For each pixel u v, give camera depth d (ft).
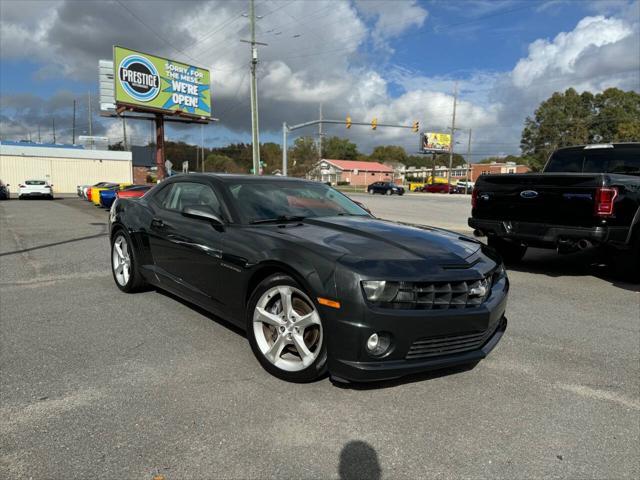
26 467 7.08
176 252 13.70
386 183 168.55
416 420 8.80
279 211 12.91
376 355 8.86
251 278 10.77
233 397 9.43
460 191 213.46
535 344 13.16
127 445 7.72
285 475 7.07
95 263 23.71
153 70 109.81
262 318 10.43
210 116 122.31
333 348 9.02
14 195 123.34
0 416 8.55
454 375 10.89
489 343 10.37
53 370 10.59
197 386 9.89
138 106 107.76
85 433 8.04
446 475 7.21
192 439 7.94
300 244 9.98
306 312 9.80
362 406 9.24
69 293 17.42
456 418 8.94
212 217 11.93
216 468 7.18
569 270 24.08
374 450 7.80
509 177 21.77
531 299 18.26
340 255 9.36
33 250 28.04
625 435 8.52
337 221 12.41
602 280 21.80
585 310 16.76
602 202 18.72
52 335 12.85
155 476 6.95
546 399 9.84
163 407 8.99
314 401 9.37
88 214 57.88
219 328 13.52
